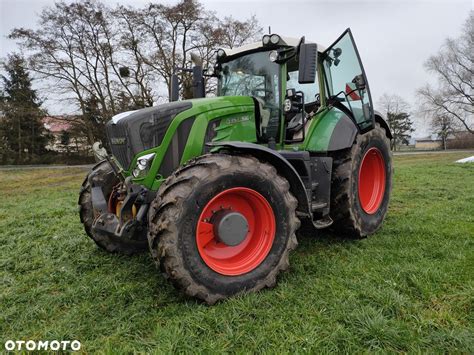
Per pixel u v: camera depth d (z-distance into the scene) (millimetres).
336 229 3807
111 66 22062
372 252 3279
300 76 2961
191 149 2871
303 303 2361
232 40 21172
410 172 9531
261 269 2602
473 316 2129
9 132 28422
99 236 3391
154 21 20844
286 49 3357
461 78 33969
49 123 24406
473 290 2365
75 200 7074
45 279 2932
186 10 20438
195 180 2387
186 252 2332
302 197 2939
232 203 2672
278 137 3514
